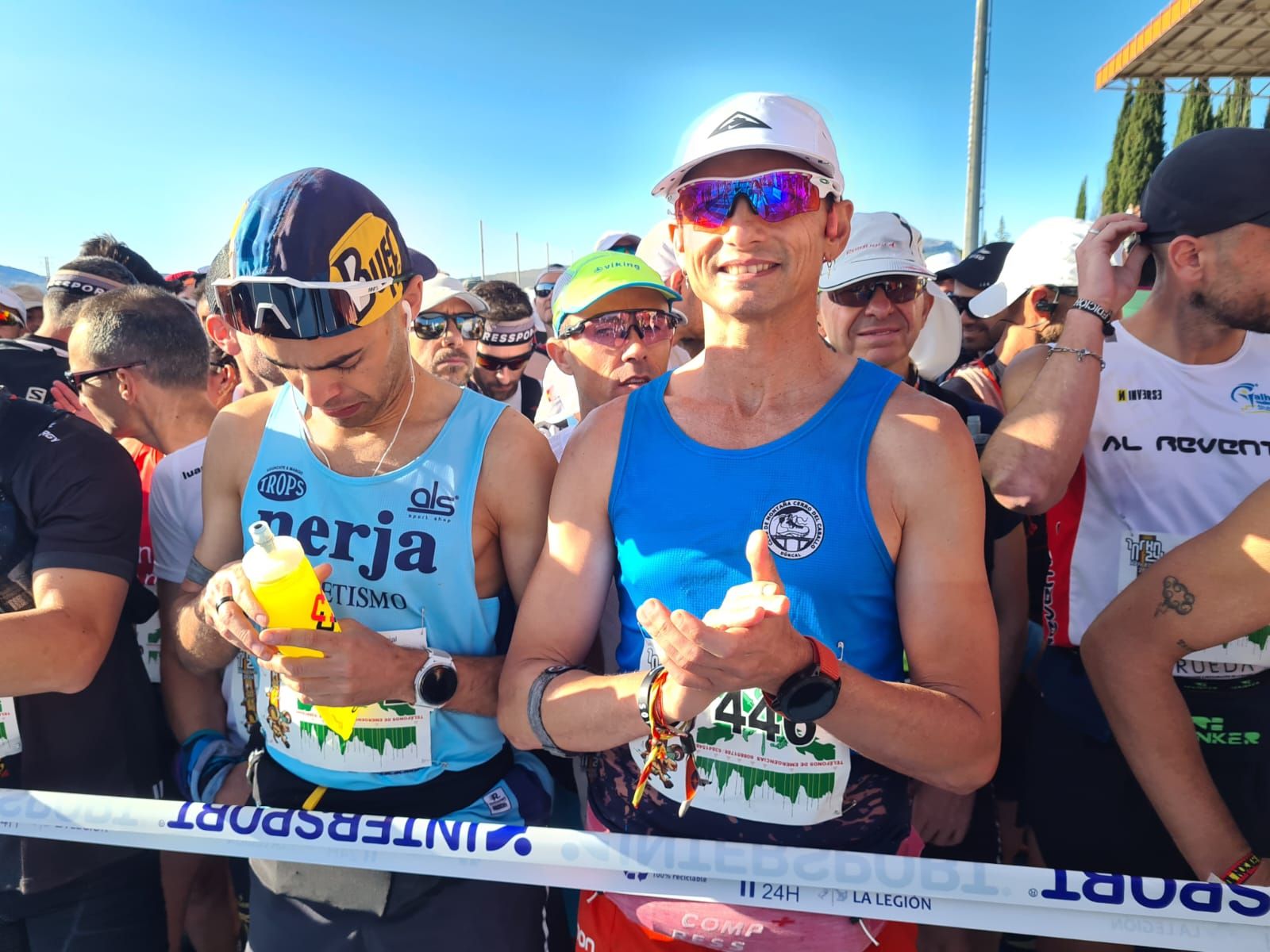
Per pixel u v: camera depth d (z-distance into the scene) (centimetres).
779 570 130
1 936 183
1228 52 1553
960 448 131
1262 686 174
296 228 137
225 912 256
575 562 146
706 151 129
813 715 116
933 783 132
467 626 162
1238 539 139
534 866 146
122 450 183
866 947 143
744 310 129
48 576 167
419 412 162
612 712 131
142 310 224
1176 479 183
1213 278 172
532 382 518
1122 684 152
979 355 394
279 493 162
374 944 157
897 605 135
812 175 127
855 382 136
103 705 187
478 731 166
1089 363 183
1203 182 171
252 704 180
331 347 141
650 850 139
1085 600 192
